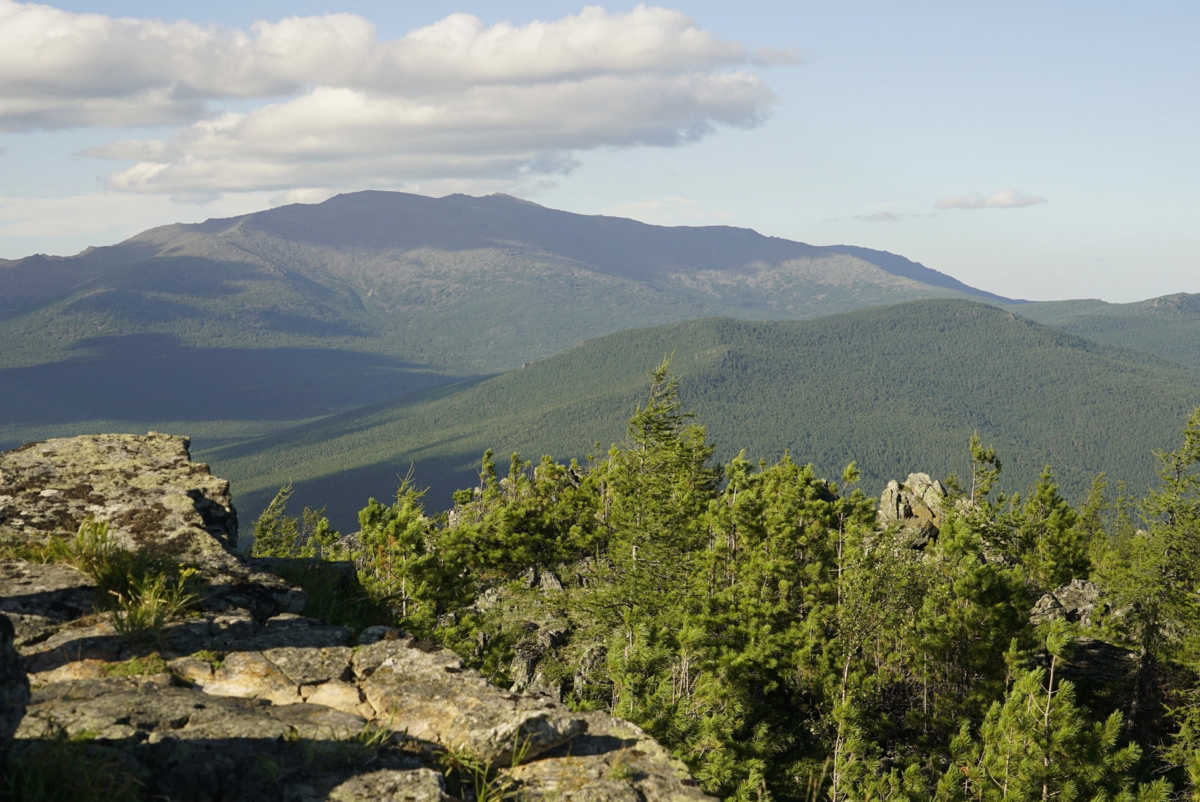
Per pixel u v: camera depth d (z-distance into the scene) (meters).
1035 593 46.88
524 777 5.29
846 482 45.53
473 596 22.31
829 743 31.52
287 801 4.41
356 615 9.53
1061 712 23.47
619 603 38.88
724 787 21.78
